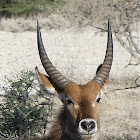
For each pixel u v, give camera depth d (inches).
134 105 1863.9
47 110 1483.8
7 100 1349.7
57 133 1037.2
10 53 2775.6
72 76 1961.1
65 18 2319.1
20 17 4028.1
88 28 3093.0
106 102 1882.4
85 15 2105.1
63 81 1018.7
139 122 1701.5
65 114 1023.0
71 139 1008.9
